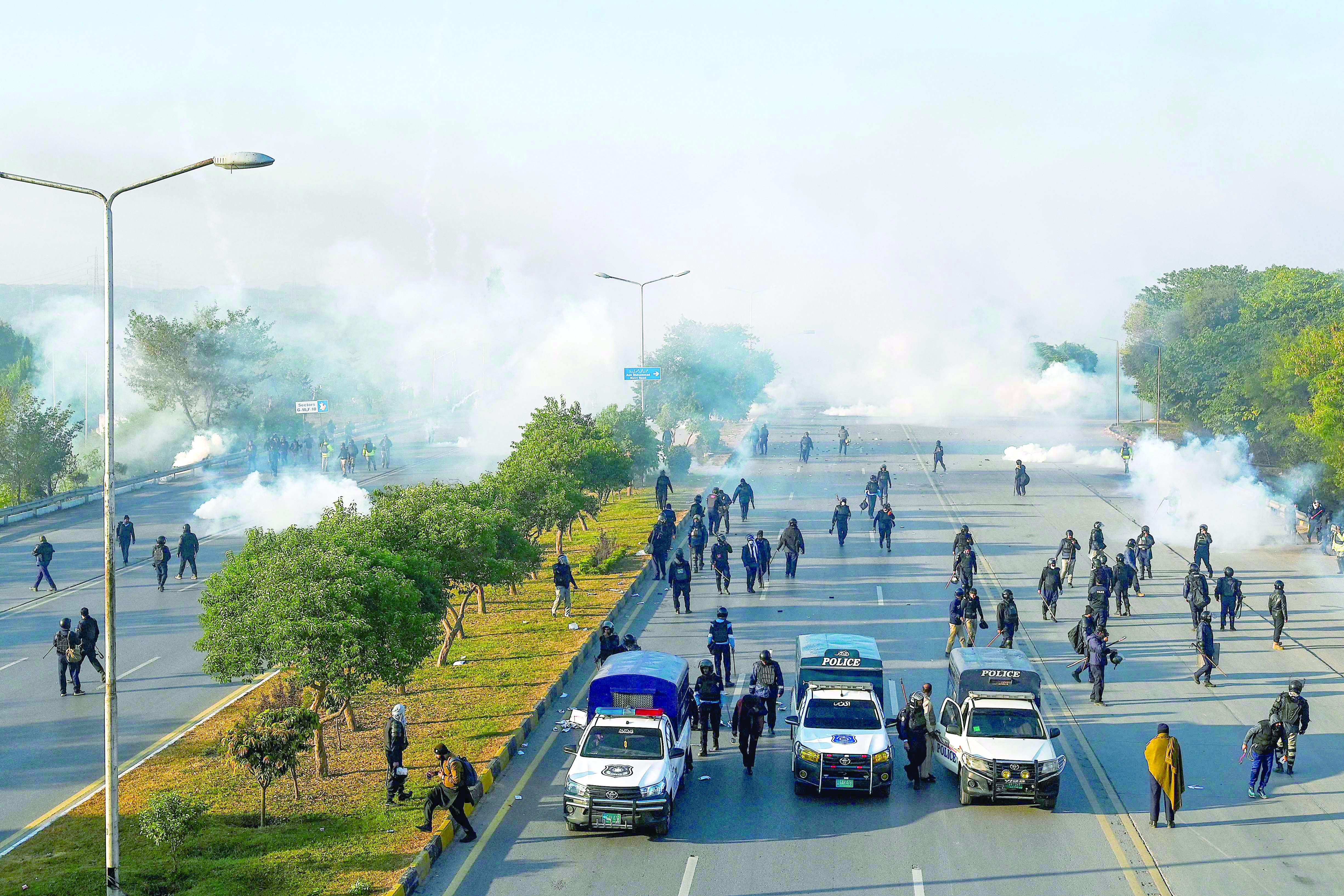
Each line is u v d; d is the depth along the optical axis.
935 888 15.57
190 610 34.19
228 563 21.75
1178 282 113.38
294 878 15.26
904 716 20.02
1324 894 15.45
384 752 20.86
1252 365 62.31
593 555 39.62
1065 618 32.78
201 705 24.33
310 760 20.52
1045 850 16.97
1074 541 37.09
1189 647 29.58
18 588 37.69
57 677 26.83
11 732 22.50
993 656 21.91
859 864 16.38
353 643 18.78
